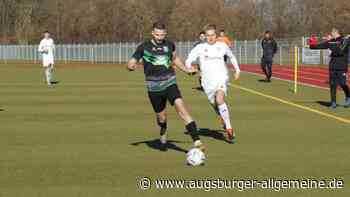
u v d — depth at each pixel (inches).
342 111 1199.6
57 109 1269.7
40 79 2354.8
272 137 890.7
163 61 741.9
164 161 716.7
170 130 964.0
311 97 1501.0
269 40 2084.2
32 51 5802.2
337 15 4680.1
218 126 1010.7
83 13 6210.6
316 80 2194.9
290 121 1061.8
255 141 856.9
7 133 943.0
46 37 2003.0
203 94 1626.5
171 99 738.2
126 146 818.8
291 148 799.7
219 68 873.5
